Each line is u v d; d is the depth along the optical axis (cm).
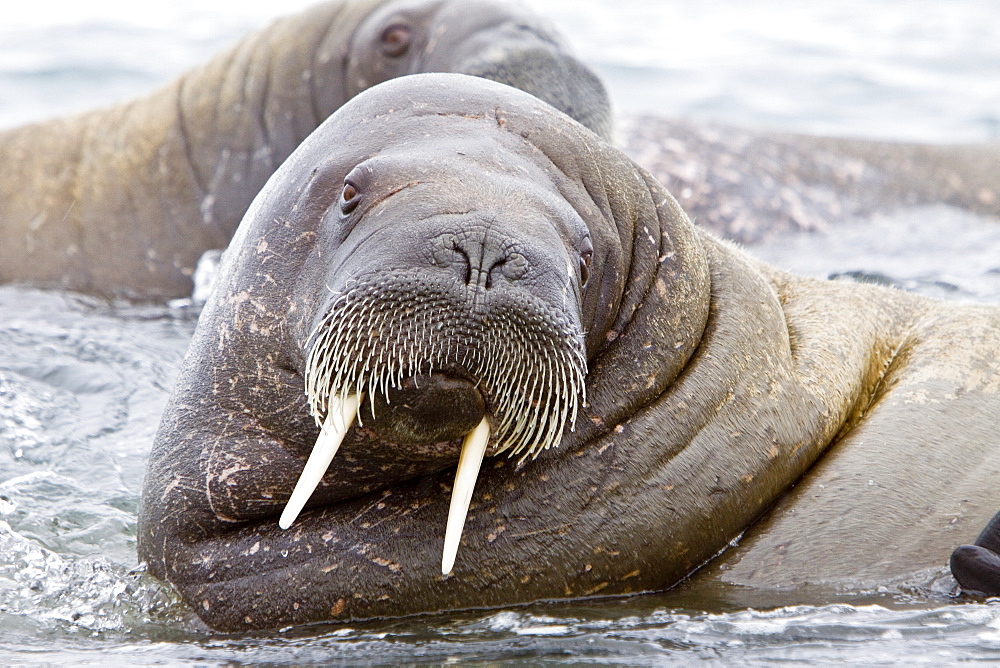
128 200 2817
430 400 1182
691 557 1442
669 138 3444
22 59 5259
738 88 5294
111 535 1620
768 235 3133
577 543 1393
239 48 2862
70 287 2773
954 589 1399
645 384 1425
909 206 3388
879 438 1535
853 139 3628
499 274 1176
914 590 1408
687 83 5366
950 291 2492
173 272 2770
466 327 1152
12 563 1516
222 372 1411
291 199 1411
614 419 1413
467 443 1252
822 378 1549
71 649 1318
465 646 1284
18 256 2808
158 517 1430
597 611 1373
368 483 1407
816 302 1695
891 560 1441
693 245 1521
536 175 1367
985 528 1393
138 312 2591
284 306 1368
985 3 7256
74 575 1492
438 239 1183
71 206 2834
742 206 3198
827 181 3394
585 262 1334
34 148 2909
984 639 1255
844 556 1446
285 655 1287
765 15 6969
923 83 5438
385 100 1445
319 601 1376
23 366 2158
